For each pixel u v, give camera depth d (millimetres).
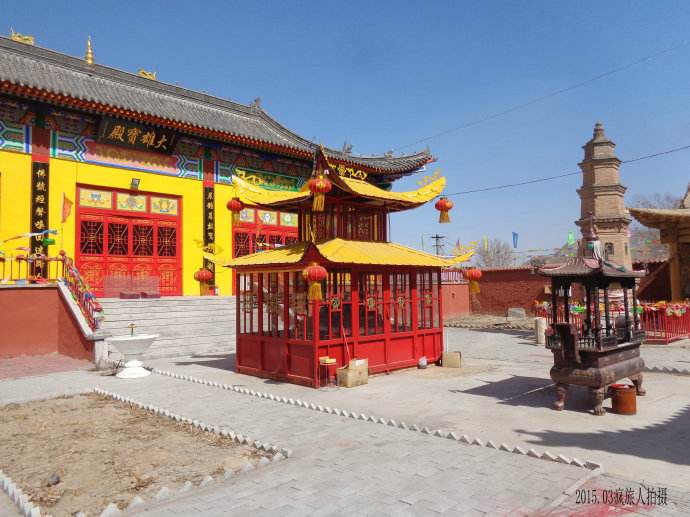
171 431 8125
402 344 13305
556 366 9000
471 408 9172
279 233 27609
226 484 5781
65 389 11430
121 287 21781
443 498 5207
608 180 22484
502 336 22391
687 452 6559
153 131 21938
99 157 21344
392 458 6453
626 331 9531
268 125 29375
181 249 23719
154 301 19328
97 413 9414
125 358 15383
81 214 20953
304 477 5895
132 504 5211
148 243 22766
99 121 20797
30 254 19000
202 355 17078
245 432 7820
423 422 8297
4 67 19906
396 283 13328
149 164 22812
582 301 22625
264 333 13008
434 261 13844
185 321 18922
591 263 9133
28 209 19391
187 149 24156
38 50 22125
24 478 6199
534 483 5543
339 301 11891
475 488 5441
